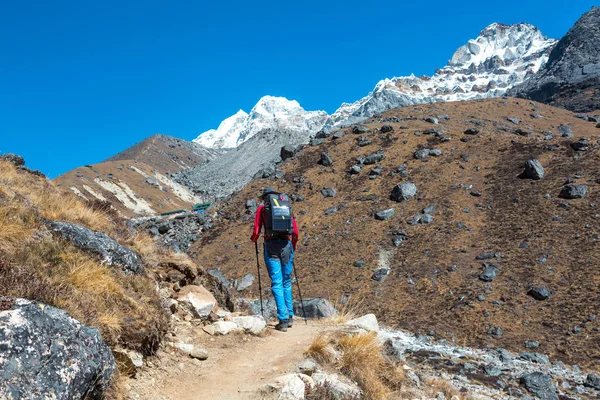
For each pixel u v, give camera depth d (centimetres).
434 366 2989
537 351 4050
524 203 6856
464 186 7800
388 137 10556
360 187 8700
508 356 3825
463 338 4438
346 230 7344
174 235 8919
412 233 6831
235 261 7162
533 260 5522
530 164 7500
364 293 5706
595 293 4656
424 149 9450
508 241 6088
